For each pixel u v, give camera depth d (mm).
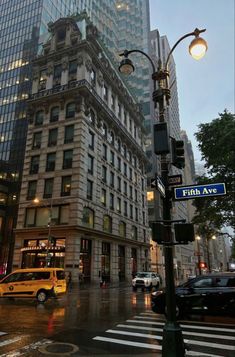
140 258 51156
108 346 7629
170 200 7098
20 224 35688
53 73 41000
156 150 7141
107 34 85438
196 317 12281
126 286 35625
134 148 54312
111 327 10141
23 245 35094
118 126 46375
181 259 84688
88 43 39062
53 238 32656
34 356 6703
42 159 37156
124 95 52594
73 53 40094
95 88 41000
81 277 32094
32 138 39031
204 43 7938
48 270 18562
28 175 37438
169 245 6535
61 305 16469
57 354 6863
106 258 39438
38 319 11625
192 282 12312
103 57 44812
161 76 8125
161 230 6578
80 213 33156
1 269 51500
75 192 33406
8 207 55844
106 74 44344
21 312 13555
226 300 11352
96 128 39812
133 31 93688
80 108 36531
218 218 22625
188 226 6520
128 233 46938
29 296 18047
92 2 81812
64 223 33156
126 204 48031
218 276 12086
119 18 96250
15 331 9367
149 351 7195
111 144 44594
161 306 12281
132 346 7656
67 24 42125
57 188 34781
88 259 34812
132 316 12578
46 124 38531
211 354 7043
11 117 62969
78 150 34969
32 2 69438
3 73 67688
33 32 66688
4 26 71625
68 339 8336
